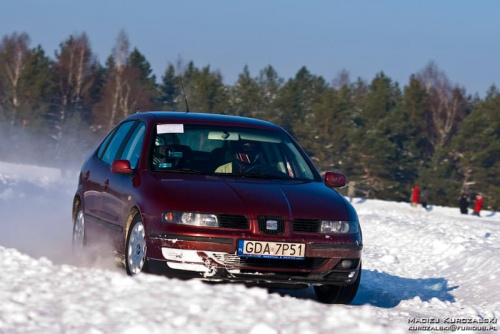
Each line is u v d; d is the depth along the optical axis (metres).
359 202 76.12
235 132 16.52
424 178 158.12
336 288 15.01
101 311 9.55
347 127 164.50
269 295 10.88
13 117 175.50
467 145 159.75
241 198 14.07
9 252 13.00
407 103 186.88
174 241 13.55
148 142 15.79
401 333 8.85
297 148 16.84
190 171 15.22
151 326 8.66
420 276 23.88
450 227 35.78
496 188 154.88
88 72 199.50
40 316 9.27
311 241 13.91
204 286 10.79
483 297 20.17
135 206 14.48
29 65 180.75
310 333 8.52
